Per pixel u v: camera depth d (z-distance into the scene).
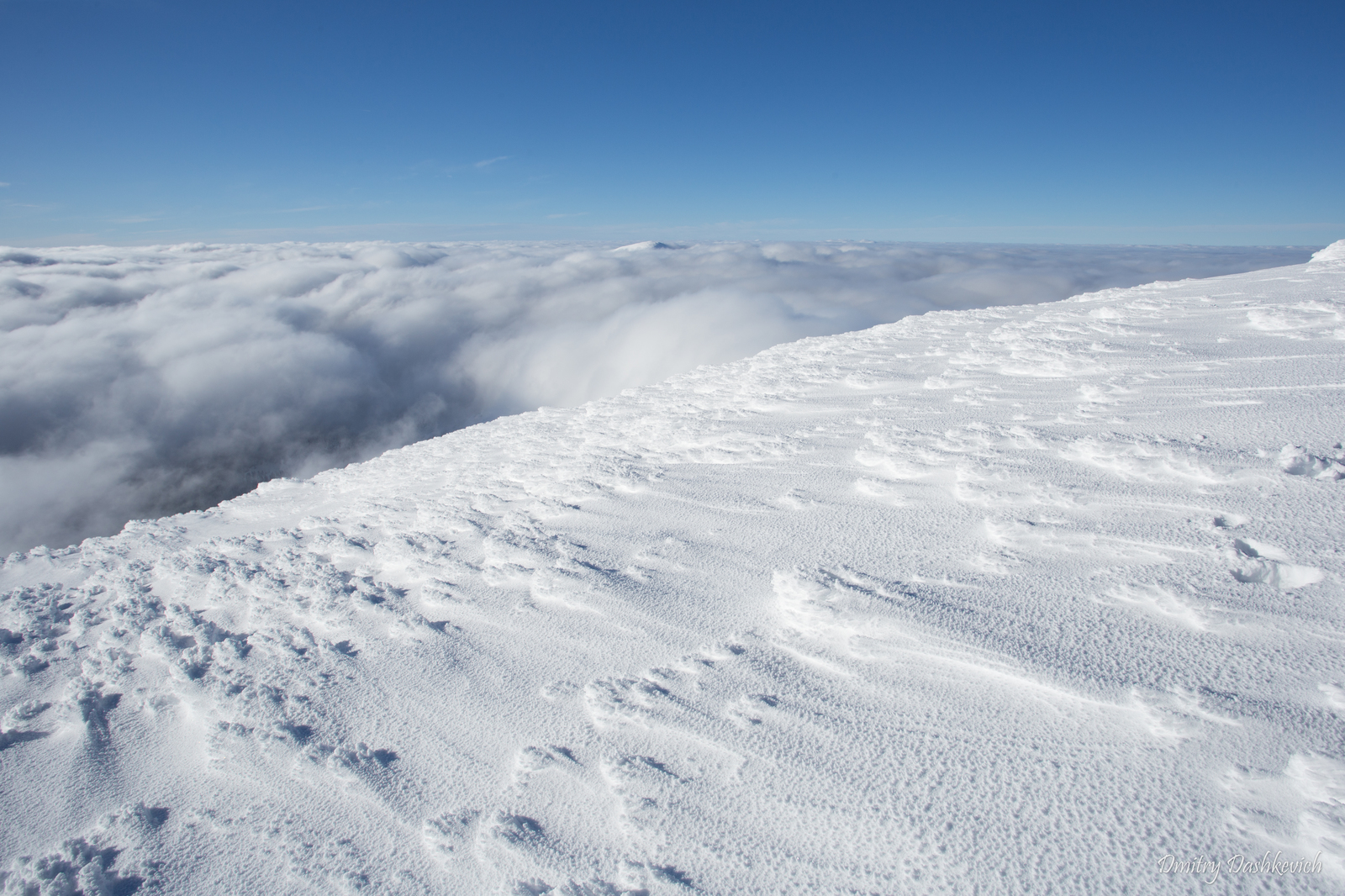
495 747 2.92
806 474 5.28
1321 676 2.34
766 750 2.56
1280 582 2.86
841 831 2.17
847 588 3.40
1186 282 10.20
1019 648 2.76
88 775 3.23
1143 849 1.91
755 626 3.38
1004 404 5.86
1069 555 3.35
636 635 3.50
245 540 6.30
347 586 4.77
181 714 3.59
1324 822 1.85
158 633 4.40
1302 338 5.85
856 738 2.53
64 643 4.65
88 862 2.65
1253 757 2.09
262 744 3.17
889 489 4.58
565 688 3.21
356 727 3.21
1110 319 8.23
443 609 4.16
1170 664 2.52
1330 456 3.66
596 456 6.92
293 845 2.60
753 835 2.23
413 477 8.03
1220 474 3.70
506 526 5.31
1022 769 2.25
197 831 2.76
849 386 7.63
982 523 3.85
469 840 2.46
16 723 3.68
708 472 5.80
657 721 2.83
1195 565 3.03
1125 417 4.88
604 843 2.33
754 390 8.32
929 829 2.11
